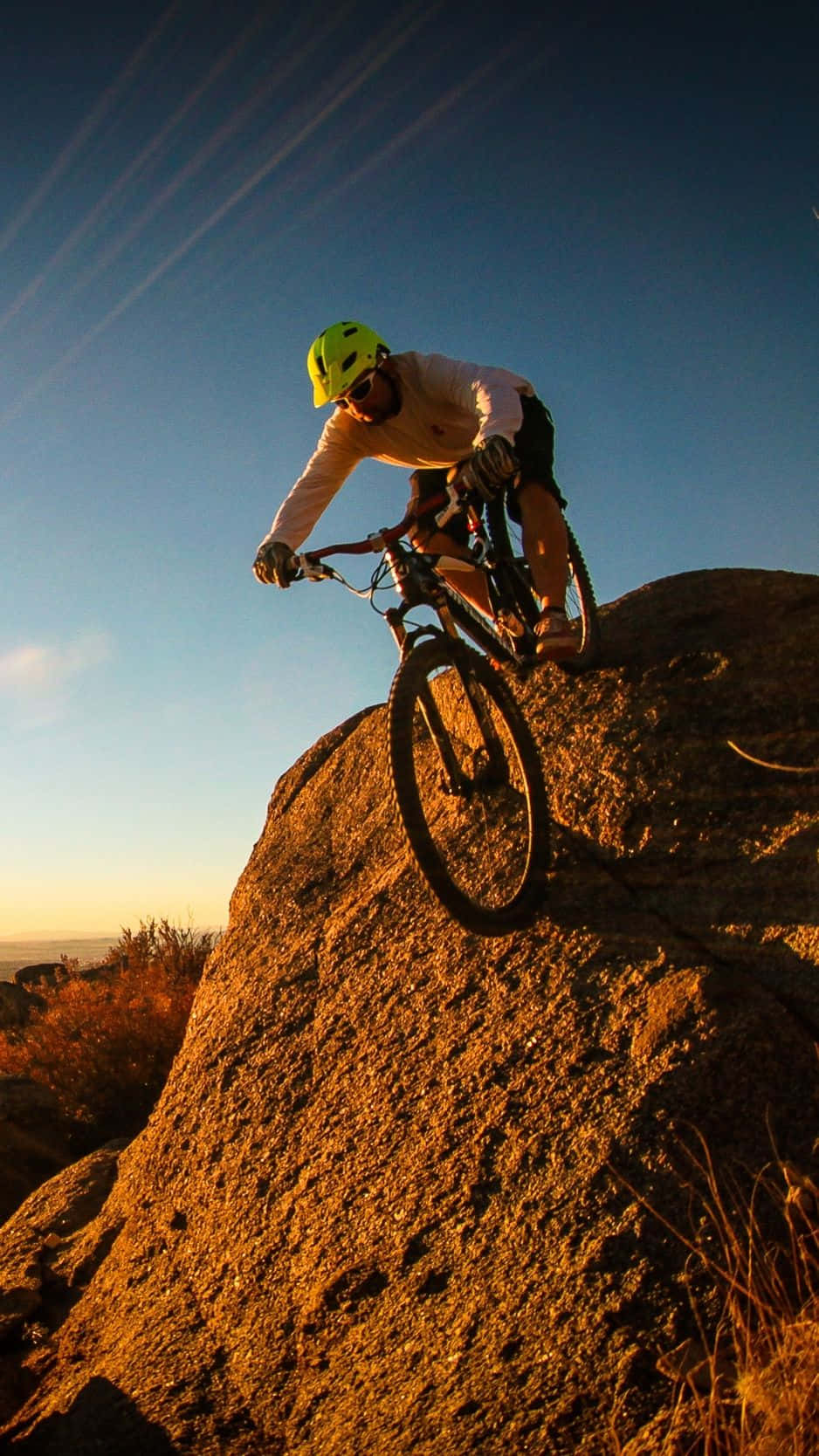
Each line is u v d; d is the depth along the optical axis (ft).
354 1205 10.96
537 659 13.17
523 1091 10.46
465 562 12.68
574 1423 8.20
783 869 10.88
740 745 12.04
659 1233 8.82
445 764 13.09
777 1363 7.64
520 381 12.71
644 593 14.25
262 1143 12.50
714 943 10.75
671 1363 8.05
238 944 15.42
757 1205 8.75
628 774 12.31
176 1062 15.21
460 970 12.03
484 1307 9.30
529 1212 9.56
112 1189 16.28
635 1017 10.32
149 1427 10.74
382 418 13.09
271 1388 10.42
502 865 12.66
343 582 12.30
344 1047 12.51
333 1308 10.36
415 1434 8.86
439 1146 10.64
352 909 13.97
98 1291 13.42
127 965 38.04
